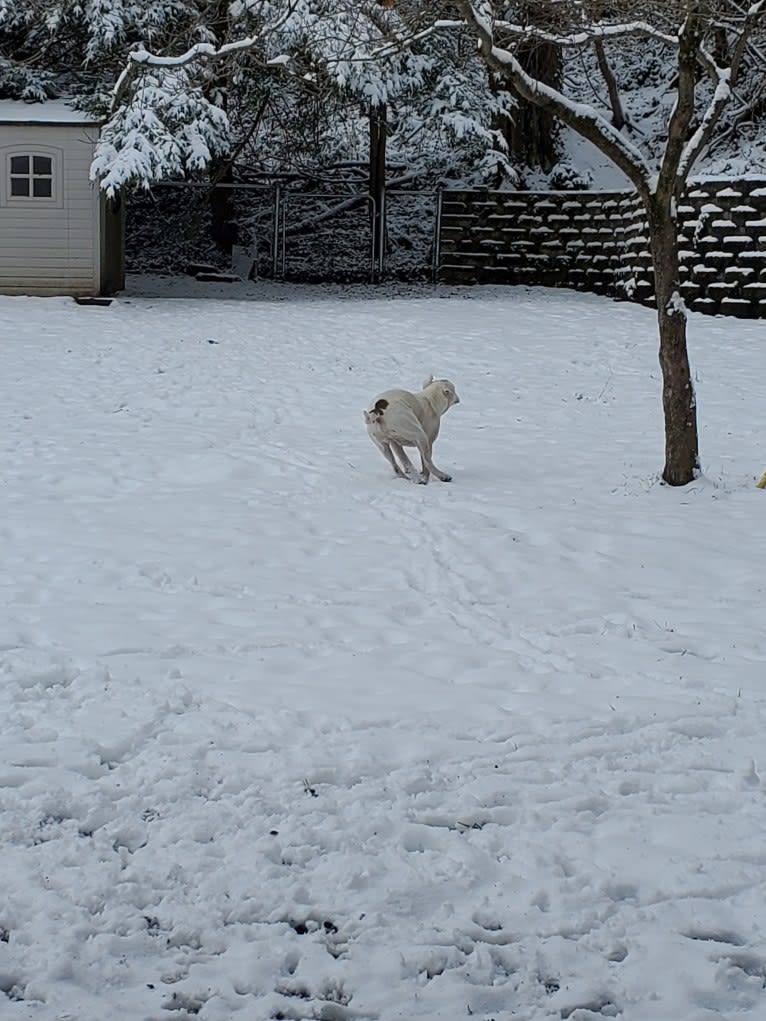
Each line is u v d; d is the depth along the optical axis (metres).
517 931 3.88
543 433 12.48
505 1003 3.55
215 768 4.91
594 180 26.50
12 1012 3.42
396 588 7.48
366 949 3.76
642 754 5.17
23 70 22.61
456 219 25.59
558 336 18.20
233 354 16.42
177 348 16.72
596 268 23.78
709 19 9.39
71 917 3.86
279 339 17.59
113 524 8.73
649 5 9.83
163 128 20.55
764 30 10.25
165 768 4.86
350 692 5.76
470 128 24.03
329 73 21.83
